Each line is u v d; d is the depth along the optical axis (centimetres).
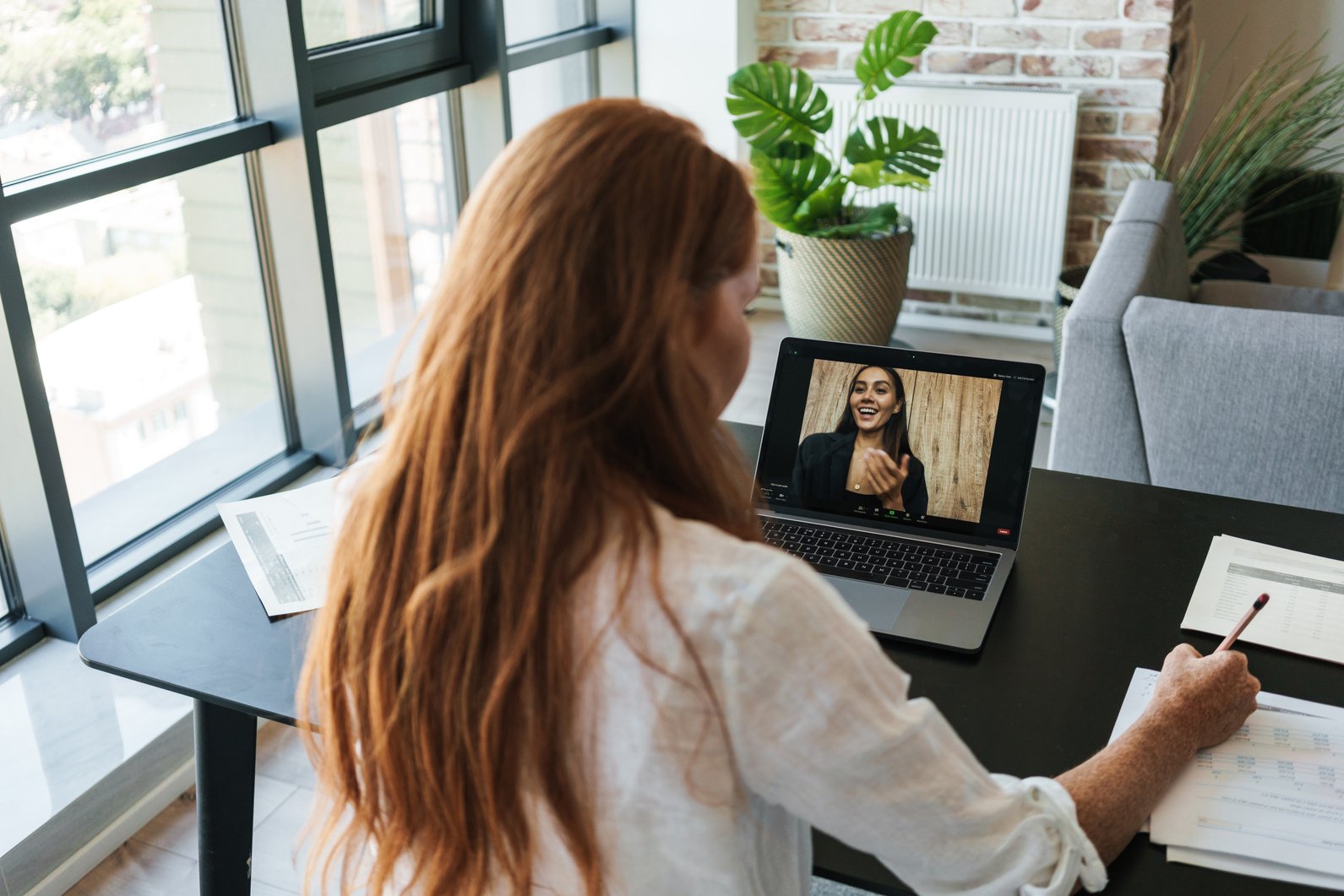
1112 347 222
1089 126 394
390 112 316
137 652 123
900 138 377
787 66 395
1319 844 94
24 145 209
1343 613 127
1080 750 107
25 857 183
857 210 399
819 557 139
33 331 209
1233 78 440
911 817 69
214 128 253
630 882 71
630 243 64
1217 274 394
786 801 68
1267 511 150
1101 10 378
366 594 72
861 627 69
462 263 67
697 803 67
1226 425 216
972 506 141
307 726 85
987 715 112
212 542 257
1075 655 121
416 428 68
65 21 213
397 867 84
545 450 63
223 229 259
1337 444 208
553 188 64
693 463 67
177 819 207
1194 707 102
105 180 217
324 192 269
